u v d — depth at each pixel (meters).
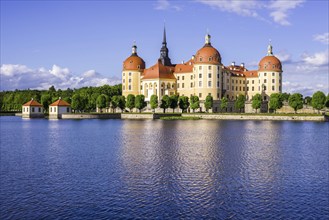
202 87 198.38
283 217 28.00
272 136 83.31
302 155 55.38
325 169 44.56
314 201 31.61
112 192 34.09
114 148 62.84
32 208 29.95
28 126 123.06
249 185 36.66
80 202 31.30
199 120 154.50
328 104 172.00
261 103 186.62
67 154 56.28
